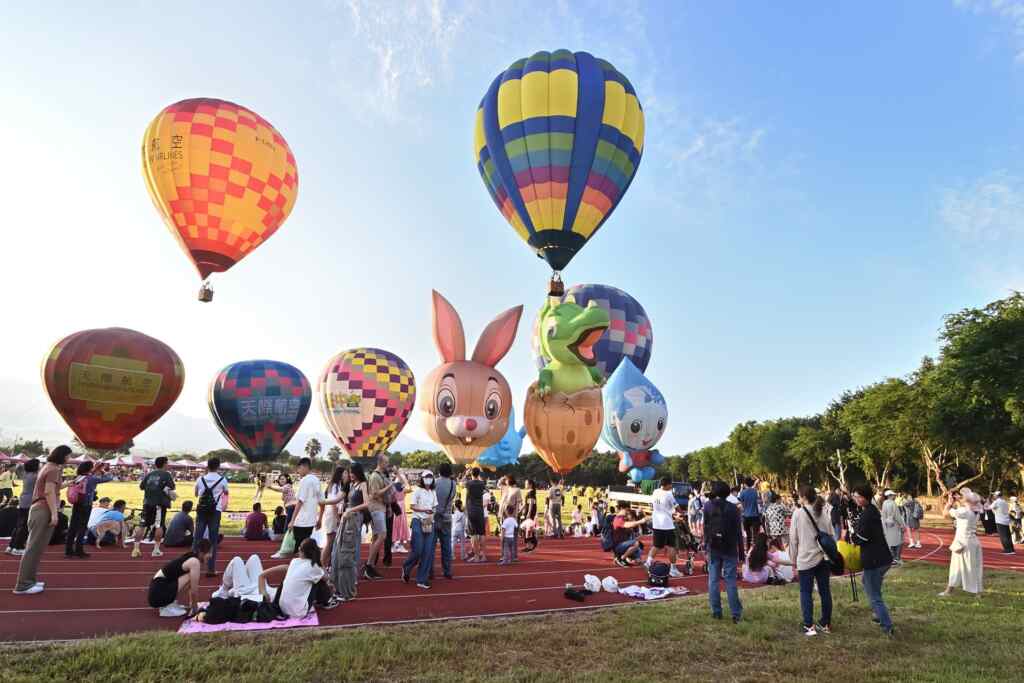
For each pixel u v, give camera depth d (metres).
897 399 43.44
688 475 108.69
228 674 5.24
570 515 28.59
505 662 5.85
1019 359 27.61
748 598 8.92
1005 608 8.27
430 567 9.50
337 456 100.06
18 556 11.08
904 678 5.62
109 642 5.84
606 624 7.14
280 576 8.75
